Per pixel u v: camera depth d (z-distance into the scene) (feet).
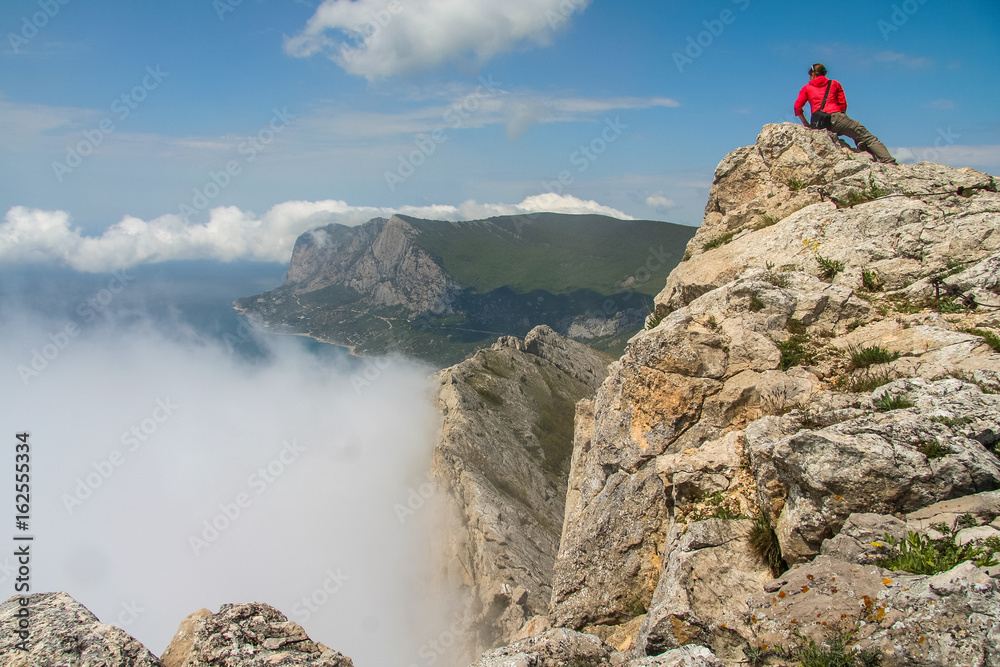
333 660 24.52
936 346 34.78
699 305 44.04
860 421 28.30
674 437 40.01
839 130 57.67
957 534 22.84
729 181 59.88
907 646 19.57
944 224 42.78
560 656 26.30
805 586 23.73
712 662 22.58
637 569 39.50
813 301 40.42
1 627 23.84
